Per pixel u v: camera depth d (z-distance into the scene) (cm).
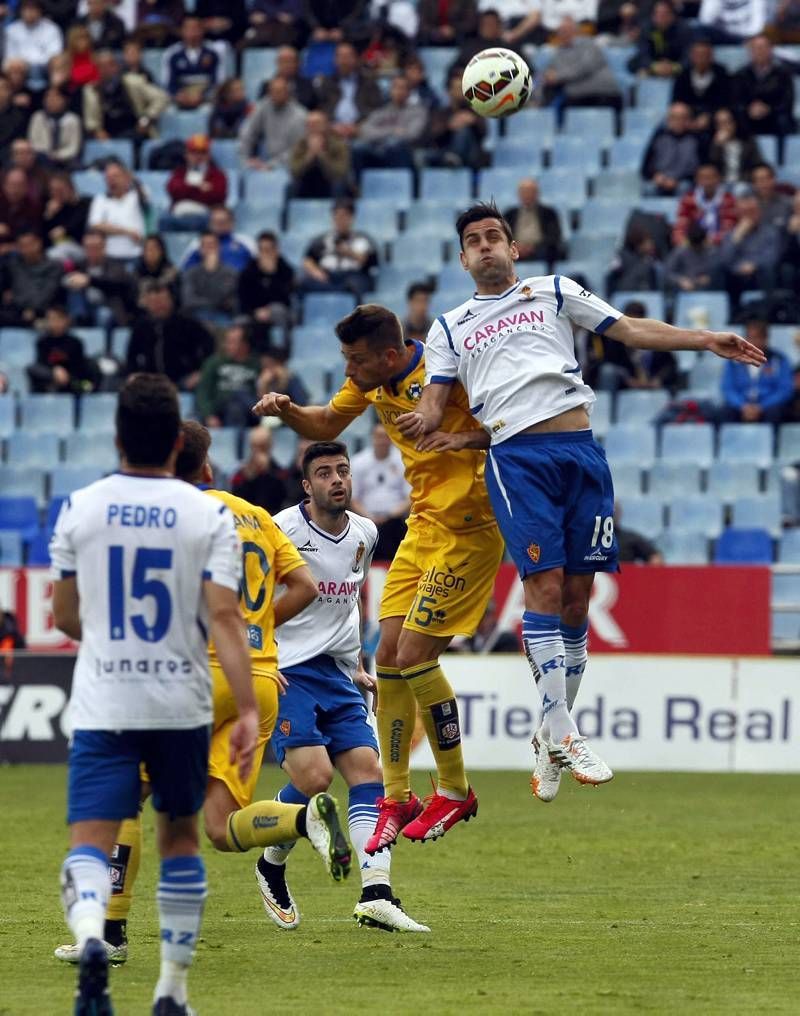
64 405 6794
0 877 3105
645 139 7600
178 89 8025
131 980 2158
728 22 7900
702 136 7188
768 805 4334
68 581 1822
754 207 6712
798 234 6712
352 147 7531
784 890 2997
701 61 7238
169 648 1769
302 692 2636
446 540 2639
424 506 2658
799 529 6009
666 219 7044
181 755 1784
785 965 2234
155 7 8381
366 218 7388
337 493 2639
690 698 5091
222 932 2570
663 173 7219
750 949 2369
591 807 4303
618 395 6462
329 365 6756
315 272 6950
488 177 7475
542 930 2553
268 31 8156
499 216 2556
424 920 2667
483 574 2659
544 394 2514
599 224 7281
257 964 2259
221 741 2306
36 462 6744
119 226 7231
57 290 7025
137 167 7856
